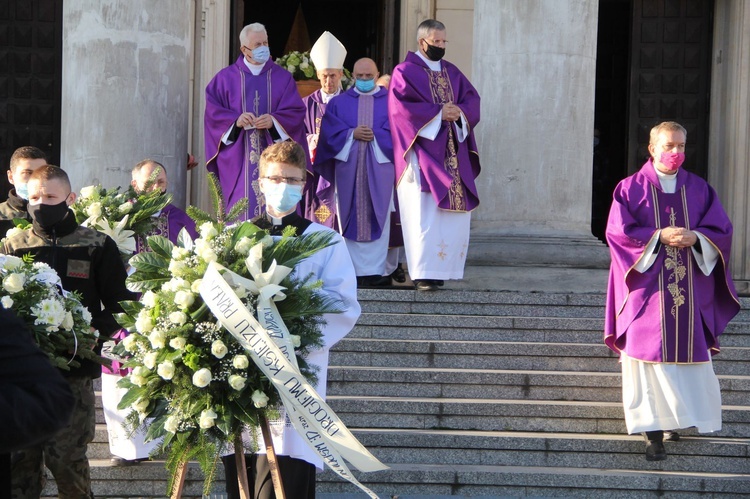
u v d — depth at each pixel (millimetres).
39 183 5547
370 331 8453
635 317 7035
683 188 7289
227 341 4246
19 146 13273
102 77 9570
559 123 9992
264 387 4281
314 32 16844
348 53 16812
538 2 10008
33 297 4973
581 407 7352
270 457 4316
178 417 4289
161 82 9742
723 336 8484
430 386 7664
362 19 16766
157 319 4297
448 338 8484
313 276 4734
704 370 7023
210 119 9570
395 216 10320
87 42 9617
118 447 6582
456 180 9227
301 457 4676
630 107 13547
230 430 4305
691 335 6973
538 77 9984
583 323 8492
